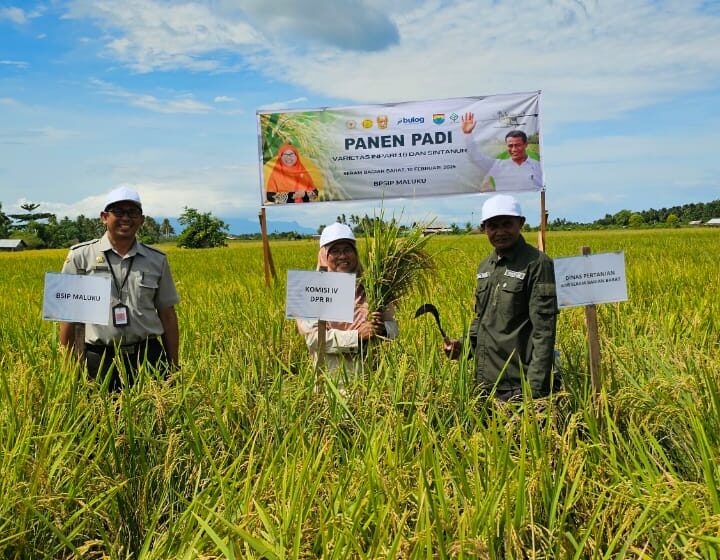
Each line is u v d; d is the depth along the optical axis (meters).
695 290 9.99
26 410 3.99
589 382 4.92
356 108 13.70
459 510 3.17
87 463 3.77
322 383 4.77
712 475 3.07
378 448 3.58
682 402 3.98
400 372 4.70
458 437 3.74
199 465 3.78
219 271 21.92
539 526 2.96
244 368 5.56
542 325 4.55
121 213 5.21
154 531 3.45
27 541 3.24
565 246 30.55
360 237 5.82
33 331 7.99
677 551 3.04
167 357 5.63
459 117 13.55
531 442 3.53
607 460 3.62
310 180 13.89
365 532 3.00
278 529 2.95
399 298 5.59
